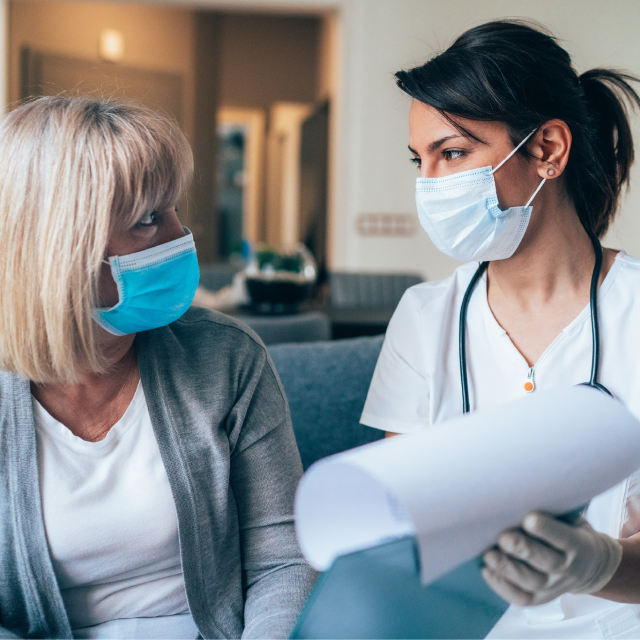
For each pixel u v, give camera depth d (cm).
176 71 611
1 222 76
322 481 55
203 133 649
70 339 77
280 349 124
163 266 82
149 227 81
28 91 506
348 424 120
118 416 89
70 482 84
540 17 435
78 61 534
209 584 89
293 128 857
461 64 85
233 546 94
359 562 53
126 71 564
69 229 75
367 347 125
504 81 84
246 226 949
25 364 79
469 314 99
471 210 90
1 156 76
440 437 55
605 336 90
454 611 64
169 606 92
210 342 95
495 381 96
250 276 245
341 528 59
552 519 56
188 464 88
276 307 247
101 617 90
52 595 84
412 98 91
